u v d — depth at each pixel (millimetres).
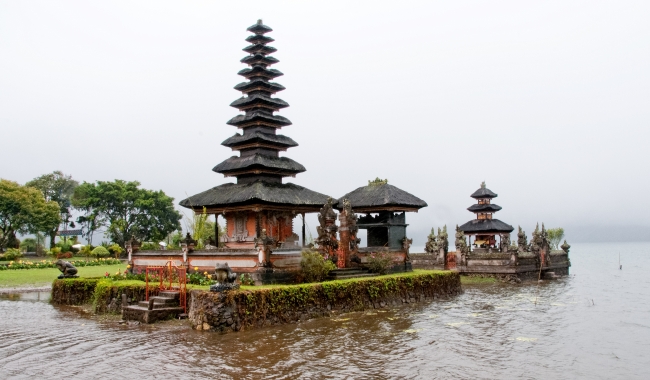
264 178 42781
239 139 43312
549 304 36906
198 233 52375
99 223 97375
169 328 25578
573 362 20125
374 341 23562
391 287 35969
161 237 98062
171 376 17781
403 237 48406
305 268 33500
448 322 28797
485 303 37500
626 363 20047
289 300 28109
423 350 21875
